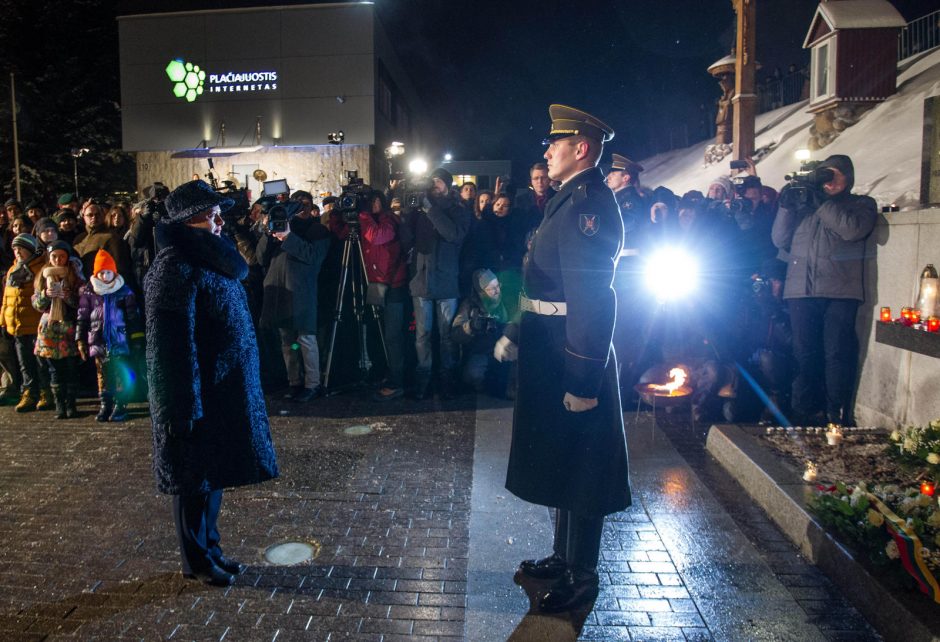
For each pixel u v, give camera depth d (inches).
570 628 114.3
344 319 295.7
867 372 207.6
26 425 234.8
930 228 177.0
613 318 110.6
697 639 111.3
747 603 121.1
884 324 165.3
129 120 827.4
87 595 126.2
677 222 237.5
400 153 676.7
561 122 115.4
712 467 187.6
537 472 119.6
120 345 234.7
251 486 176.6
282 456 199.2
